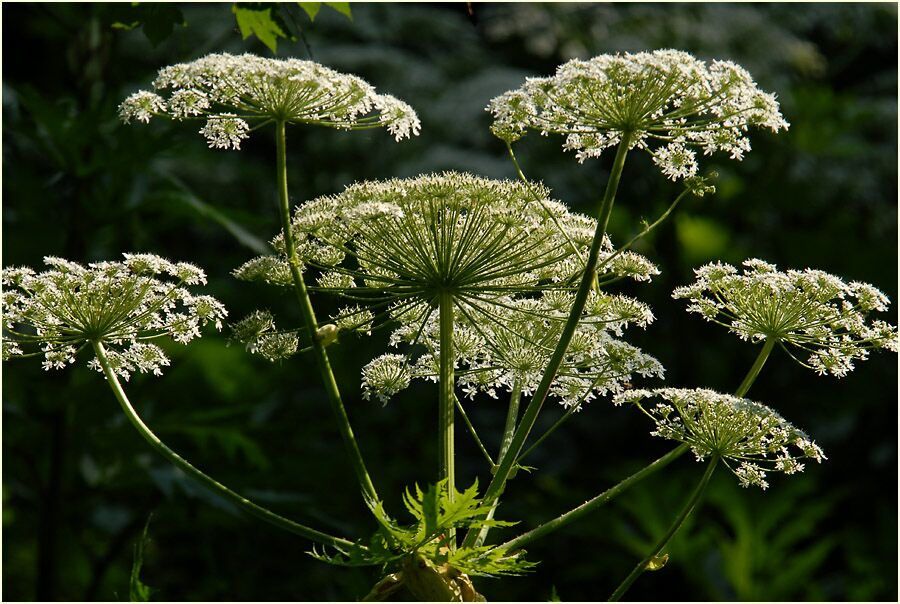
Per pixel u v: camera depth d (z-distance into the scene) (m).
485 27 19.66
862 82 21.80
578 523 13.66
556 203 4.45
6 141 10.11
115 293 4.31
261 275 4.28
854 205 18.48
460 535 6.95
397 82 18.20
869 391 15.91
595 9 18.70
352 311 4.48
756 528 11.48
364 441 14.95
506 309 4.69
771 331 4.65
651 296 16.48
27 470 9.71
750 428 4.14
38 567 9.16
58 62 13.47
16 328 8.80
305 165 18.67
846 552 13.41
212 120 4.29
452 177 4.24
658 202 16.70
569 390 4.53
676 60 3.95
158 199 9.23
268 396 11.95
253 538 11.05
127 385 9.73
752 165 17.64
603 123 4.02
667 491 12.64
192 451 9.89
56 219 9.52
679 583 12.93
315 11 5.64
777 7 20.16
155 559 12.23
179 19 5.80
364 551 3.71
